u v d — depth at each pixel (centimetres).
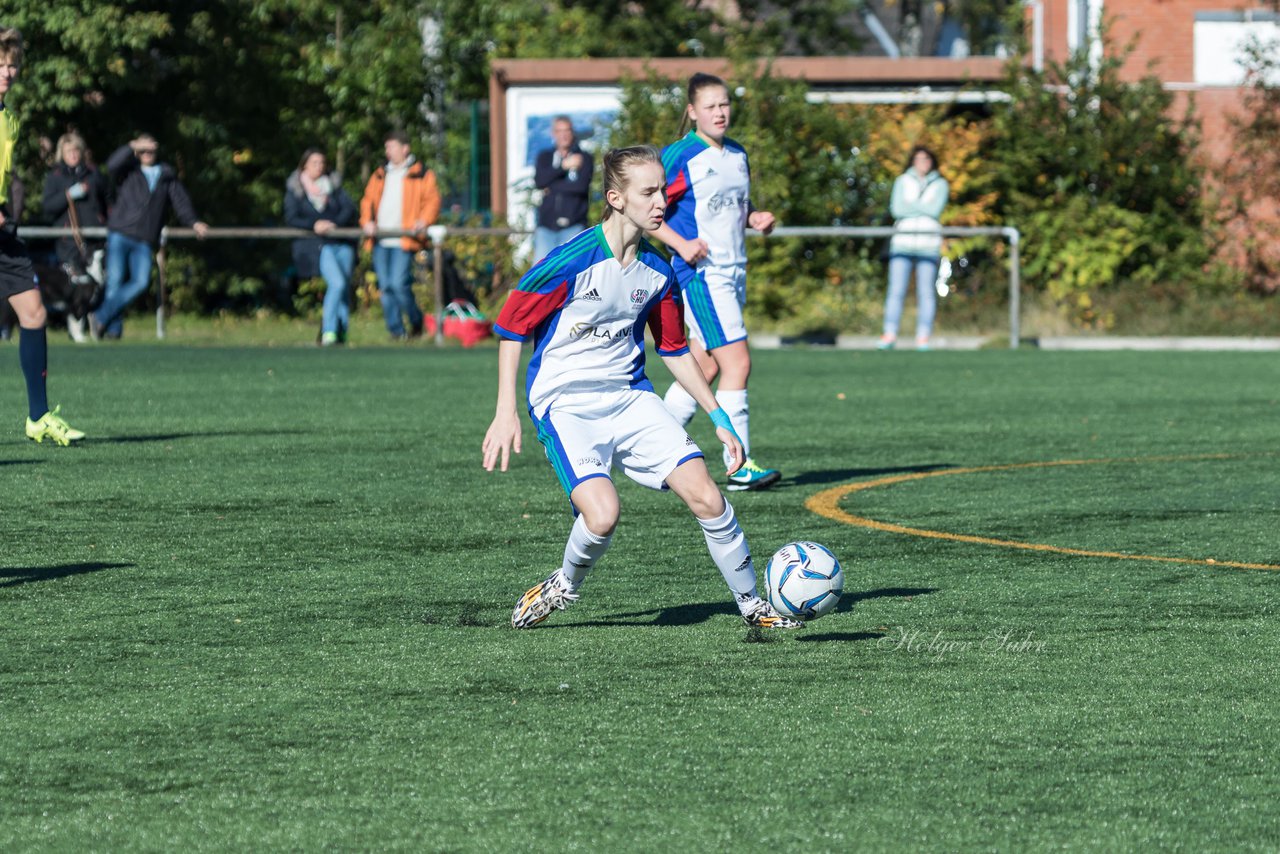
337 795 1294
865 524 2683
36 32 8275
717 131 3044
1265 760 1390
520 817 1243
